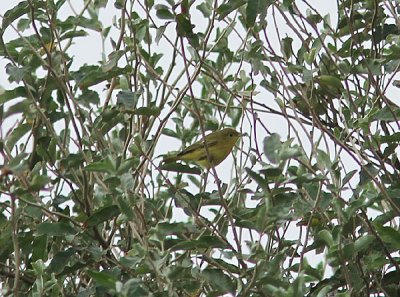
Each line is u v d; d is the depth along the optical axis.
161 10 12.39
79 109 13.03
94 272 10.32
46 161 13.23
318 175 11.77
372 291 12.80
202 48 13.69
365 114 13.73
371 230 12.13
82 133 13.84
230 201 13.03
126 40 14.53
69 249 12.23
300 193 12.69
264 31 13.18
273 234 13.10
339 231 11.62
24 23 13.84
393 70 13.51
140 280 10.26
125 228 13.57
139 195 12.74
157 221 12.62
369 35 14.55
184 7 12.51
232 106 14.71
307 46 13.86
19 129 13.31
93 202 13.23
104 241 12.84
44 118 12.79
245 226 11.96
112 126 13.73
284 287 10.85
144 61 13.57
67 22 14.12
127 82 14.16
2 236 12.77
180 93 13.51
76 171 13.51
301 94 13.21
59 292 12.43
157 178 14.49
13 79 12.79
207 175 14.03
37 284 11.86
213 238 11.28
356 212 12.34
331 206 12.75
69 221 12.77
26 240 12.88
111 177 11.22
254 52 13.60
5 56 13.80
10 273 13.08
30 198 12.71
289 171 12.26
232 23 13.91
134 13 14.76
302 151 12.33
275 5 13.62
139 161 13.20
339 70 13.48
